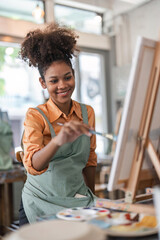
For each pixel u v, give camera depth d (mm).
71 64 1538
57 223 714
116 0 5309
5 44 4402
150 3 5094
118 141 991
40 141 1418
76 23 5062
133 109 989
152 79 1006
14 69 4840
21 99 4980
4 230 2959
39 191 1455
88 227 676
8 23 4270
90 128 1078
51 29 1533
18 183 3443
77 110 1617
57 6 4840
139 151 1034
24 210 1497
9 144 3064
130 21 5348
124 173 1040
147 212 1003
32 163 1302
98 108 5516
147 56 980
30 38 1524
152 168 1139
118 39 5461
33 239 631
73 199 1383
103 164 3494
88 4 5086
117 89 5453
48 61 1441
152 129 1104
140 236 833
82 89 5246
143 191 2664
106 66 5555
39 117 1497
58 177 1440
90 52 5305
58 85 1445
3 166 2988
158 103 1083
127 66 5270
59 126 1521
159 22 4996
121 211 1050
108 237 837
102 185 3408
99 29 5375
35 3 4559
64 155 1479
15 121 5012
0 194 3104
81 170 1510
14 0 4387
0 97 4871
